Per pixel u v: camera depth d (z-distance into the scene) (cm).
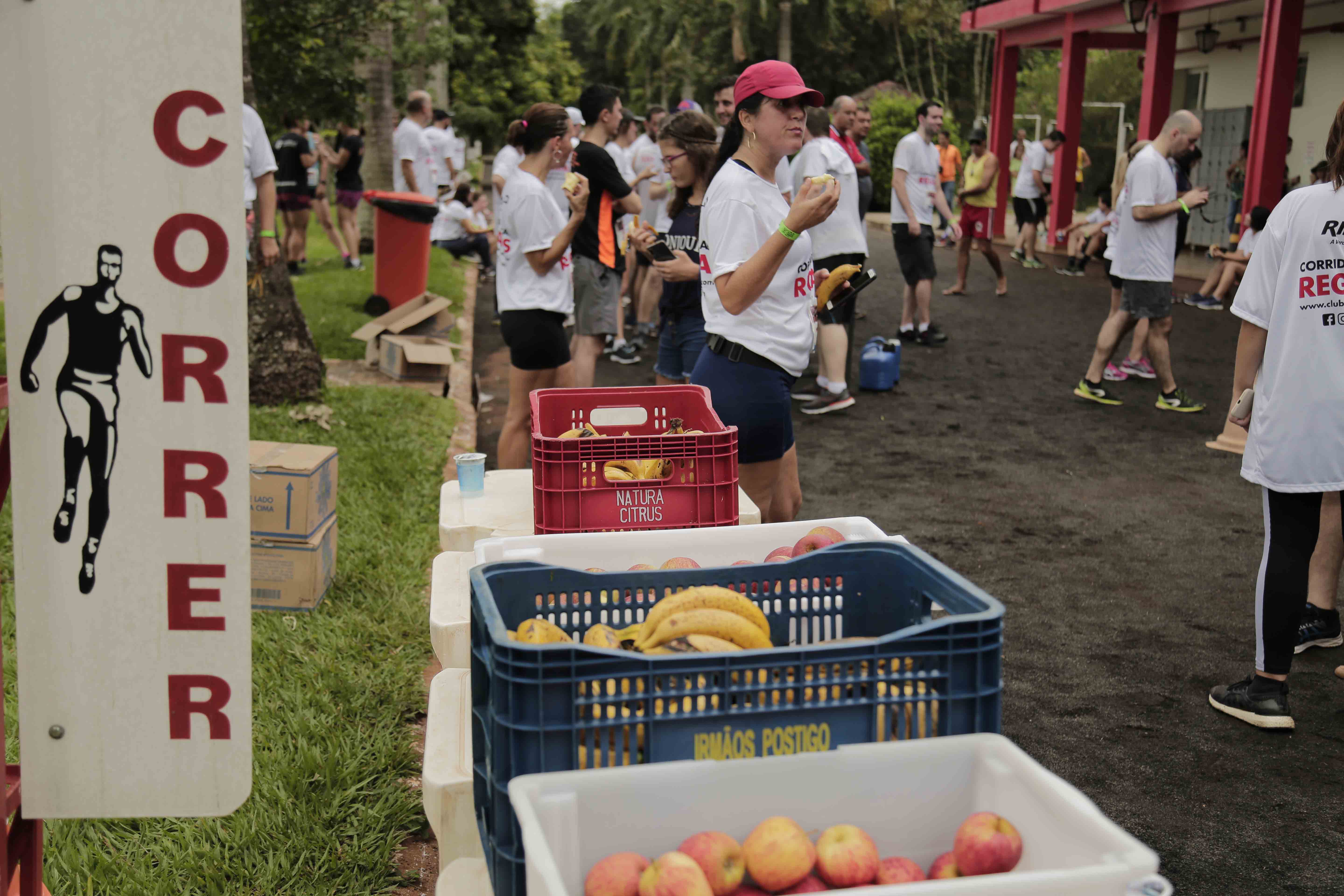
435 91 2916
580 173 707
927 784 180
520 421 594
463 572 302
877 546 236
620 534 282
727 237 371
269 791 325
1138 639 478
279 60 1176
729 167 379
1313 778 365
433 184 1492
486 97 3747
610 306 729
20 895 212
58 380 181
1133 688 431
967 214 1423
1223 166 2033
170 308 181
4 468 189
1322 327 369
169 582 188
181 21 174
